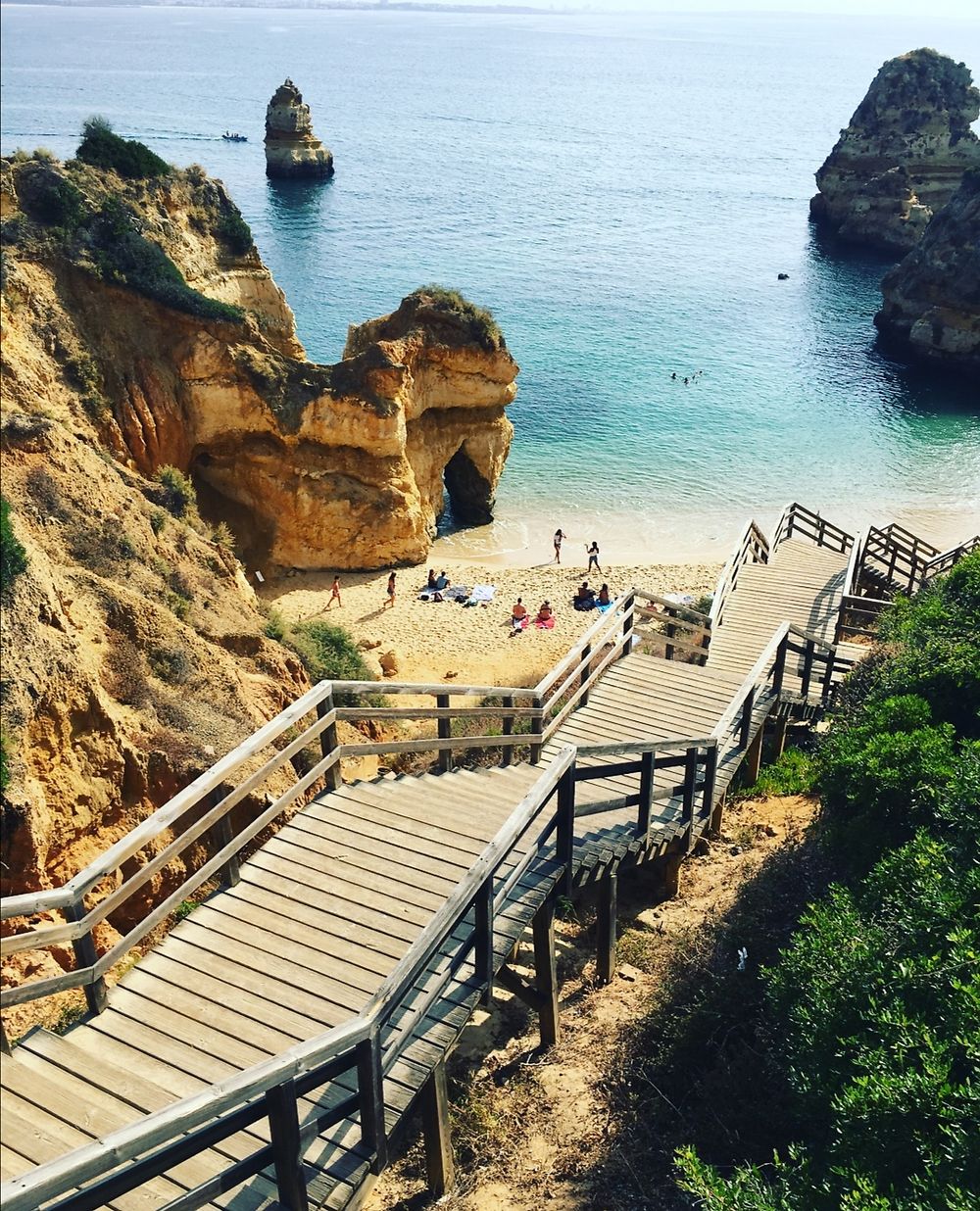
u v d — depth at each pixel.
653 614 17.34
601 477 50.53
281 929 8.31
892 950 7.81
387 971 7.89
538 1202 8.28
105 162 36.25
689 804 12.12
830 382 66.81
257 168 137.62
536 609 36.31
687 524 45.94
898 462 54.31
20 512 18.58
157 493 27.88
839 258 99.75
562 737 14.20
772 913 10.98
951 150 101.75
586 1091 9.48
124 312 34.50
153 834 7.48
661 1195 8.05
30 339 31.52
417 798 10.33
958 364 69.81
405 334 39.94
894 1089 6.42
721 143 180.75
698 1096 8.91
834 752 11.77
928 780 10.12
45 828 12.66
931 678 12.87
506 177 138.00
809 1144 7.36
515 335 72.94
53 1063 6.59
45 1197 4.73
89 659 15.17
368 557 39.22
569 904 12.30
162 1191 6.16
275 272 86.06
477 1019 10.83
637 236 106.19
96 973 7.18
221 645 20.00
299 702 9.38
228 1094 5.53
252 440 37.47
